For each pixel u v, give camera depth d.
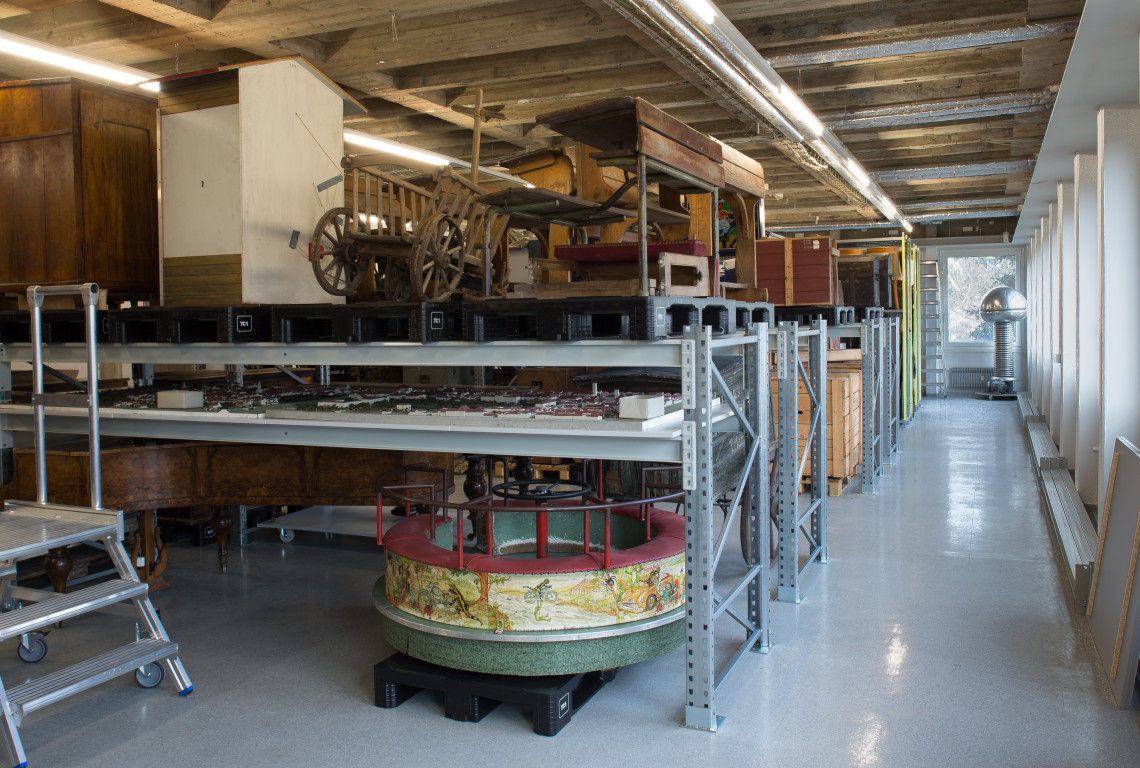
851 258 9.56
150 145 4.85
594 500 4.07
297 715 3.50
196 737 3.31
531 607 3.38
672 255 3.69
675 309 3.69
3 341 4.71
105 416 4.17
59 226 4.54
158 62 8.59
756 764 3.08
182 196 4.52
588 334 3.53
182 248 4.53
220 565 5.58
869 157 13.06
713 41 6.28
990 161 12.76
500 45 7.48
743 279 6.17
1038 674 3.86
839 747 3.20
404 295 5.96
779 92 7.33
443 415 3.61
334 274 5.25
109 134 4.64
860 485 8.55
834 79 8.98
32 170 4.58
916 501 7.74
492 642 3.38
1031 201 11.23
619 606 3.46
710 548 3.33
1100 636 4.05
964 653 4.11
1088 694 3.64
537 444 3.45
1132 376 5.44
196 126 4.46
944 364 20.22
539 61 8.45
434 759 3.12
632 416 3.38
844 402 8.05
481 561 3.46
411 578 3.58
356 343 3.95
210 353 4.37
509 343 3.65
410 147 8.96
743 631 4.43
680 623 3.69
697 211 5.50
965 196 16.16
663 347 3.35
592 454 3.38
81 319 4.45
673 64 7.79
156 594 5.09
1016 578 5.33
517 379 8.44
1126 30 4.46
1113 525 4.23
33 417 4.45
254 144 4.41
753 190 6.03
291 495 4.66
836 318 7.92
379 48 7.75
